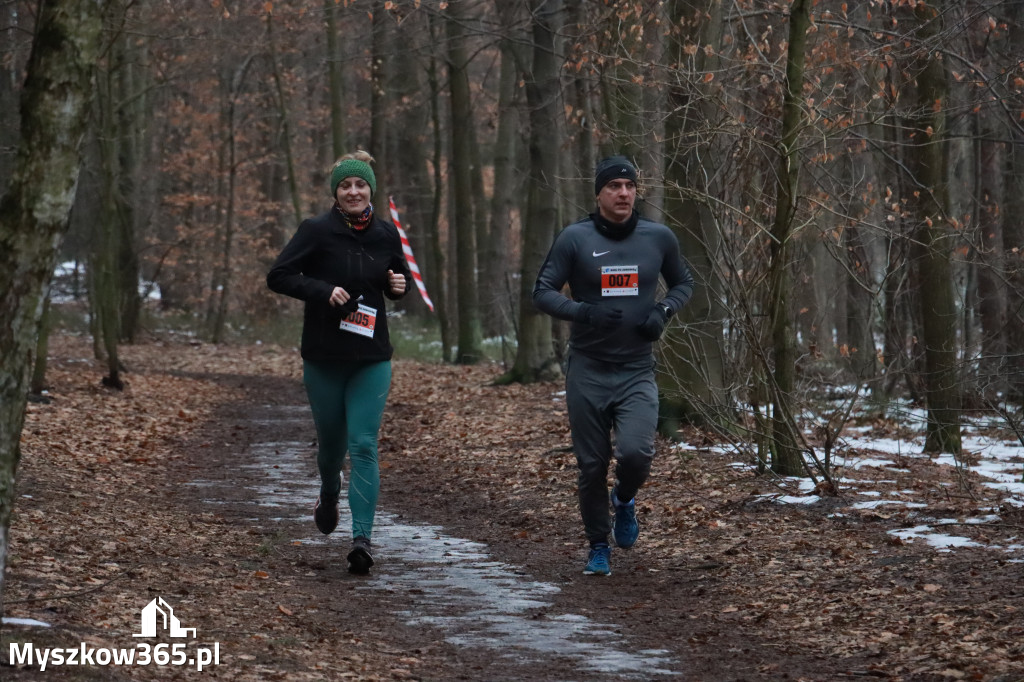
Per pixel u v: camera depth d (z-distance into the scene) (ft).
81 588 18.54
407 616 20.03
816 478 32.04
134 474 38.68
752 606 20.61
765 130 34.50
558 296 22.25
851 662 16.99
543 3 56.80
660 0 42.19
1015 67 40.55
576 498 32.89
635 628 19.51
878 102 41.98
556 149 67.05
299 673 15.35
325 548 26.58
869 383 47.11
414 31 75.25
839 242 33.27
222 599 19.61
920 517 26.09
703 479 33.24
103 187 67.82
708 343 40.42
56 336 106.01
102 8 12.82
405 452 46.91
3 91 64.95
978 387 40.27
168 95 122.42
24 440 41.50
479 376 76.69
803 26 30.37
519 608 20.85
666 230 22.76
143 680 13.85
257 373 87.61
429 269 128.67
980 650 16.62
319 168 129.29
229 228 114.62
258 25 88.38
